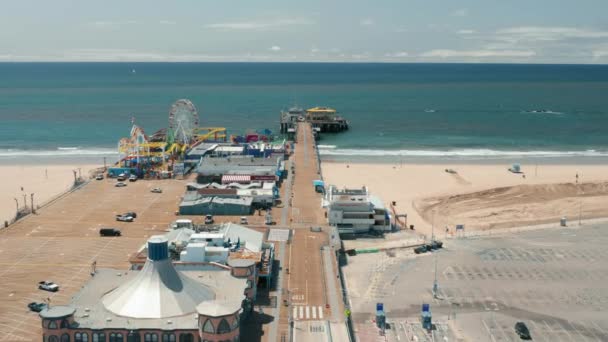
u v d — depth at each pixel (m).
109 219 179.00
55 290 128.00
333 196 182.50
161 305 100.88
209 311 94.00
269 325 113.69
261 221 178.88
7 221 178.38
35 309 119.25
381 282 143.50
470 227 185.75
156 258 105.56
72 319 96.50
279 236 165.50
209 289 110.12
